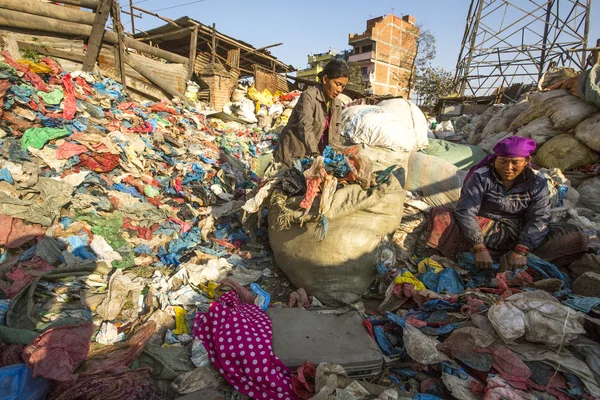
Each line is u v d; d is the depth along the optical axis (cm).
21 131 354
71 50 590
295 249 271
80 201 322
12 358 165
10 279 238
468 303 206
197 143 580
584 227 311
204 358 194
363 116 385
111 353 192
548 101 426
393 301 238
